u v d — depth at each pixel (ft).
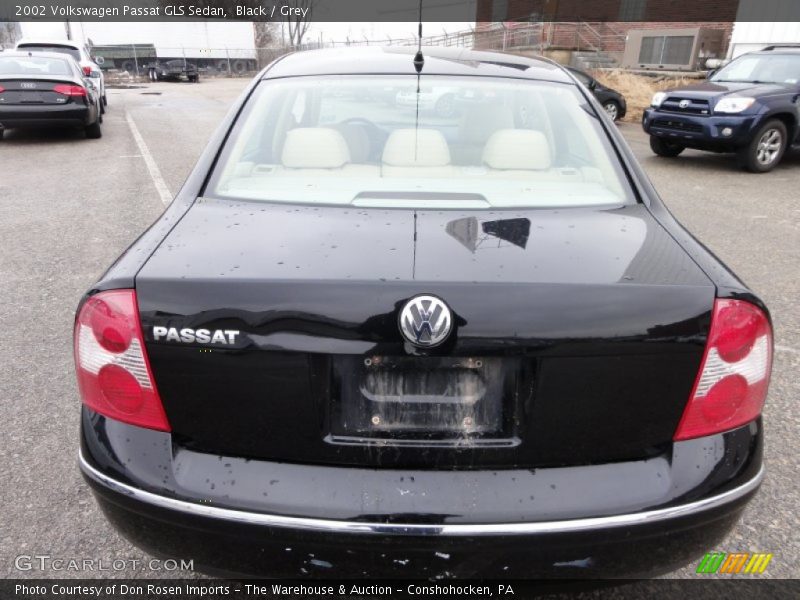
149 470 5.29
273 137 8.01
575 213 6.66
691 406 5.24
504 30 80.53
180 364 5.14
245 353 5.03
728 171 31.53
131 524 5.44
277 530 5.07
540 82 8.73
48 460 8.87
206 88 93.40
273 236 5.94
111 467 5.36
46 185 25.38
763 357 5.41
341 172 7.53
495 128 8.25
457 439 5.19
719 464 5.32
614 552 5.19
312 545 5.09
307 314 4.95
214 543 5.24
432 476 5.18
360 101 8.35
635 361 5.05
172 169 28.35
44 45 55.01
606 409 5.13
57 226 19.71
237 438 5.26
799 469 8.82
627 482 5.21
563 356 4.98
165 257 5.58
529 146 7.80
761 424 5.68
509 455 5.19
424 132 7.98
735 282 5.43
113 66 128.88
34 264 16.39
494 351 4.94
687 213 22.82
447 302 4.90
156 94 78.38
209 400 5.19
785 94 30.76
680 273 5.40
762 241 19.49
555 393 5.05
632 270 5.39
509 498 5.10
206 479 5.23
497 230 6.11
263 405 5.14
